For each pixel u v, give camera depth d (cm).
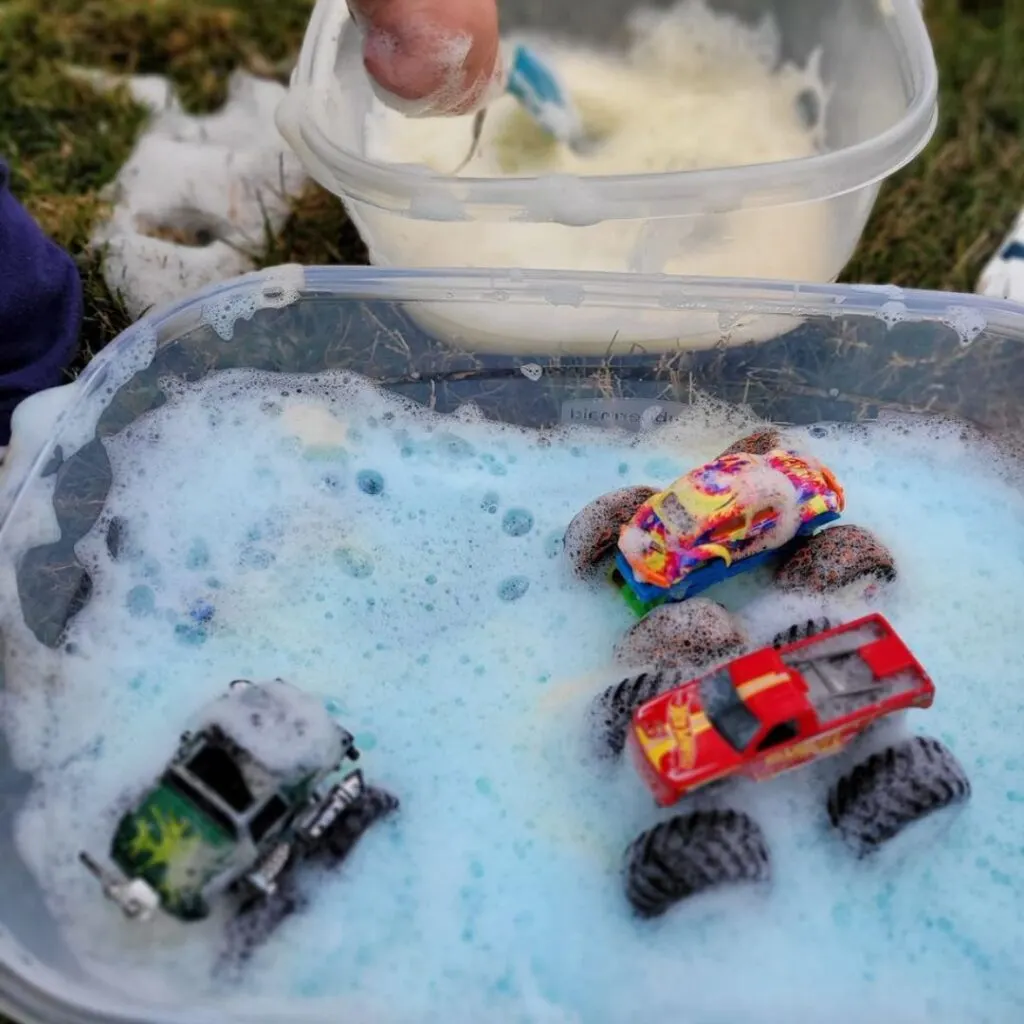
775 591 35
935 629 35
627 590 35
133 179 51
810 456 37
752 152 47
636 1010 29
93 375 37
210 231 50
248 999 29
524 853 31
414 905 30
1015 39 59
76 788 32
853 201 39
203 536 36
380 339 39
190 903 27
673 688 31
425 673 34
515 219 37
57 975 28
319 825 29
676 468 39
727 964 30
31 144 52
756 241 41
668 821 30
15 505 35
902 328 39
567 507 38
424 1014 29
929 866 31
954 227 51
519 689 34
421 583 36
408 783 32
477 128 46
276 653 35
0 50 55
